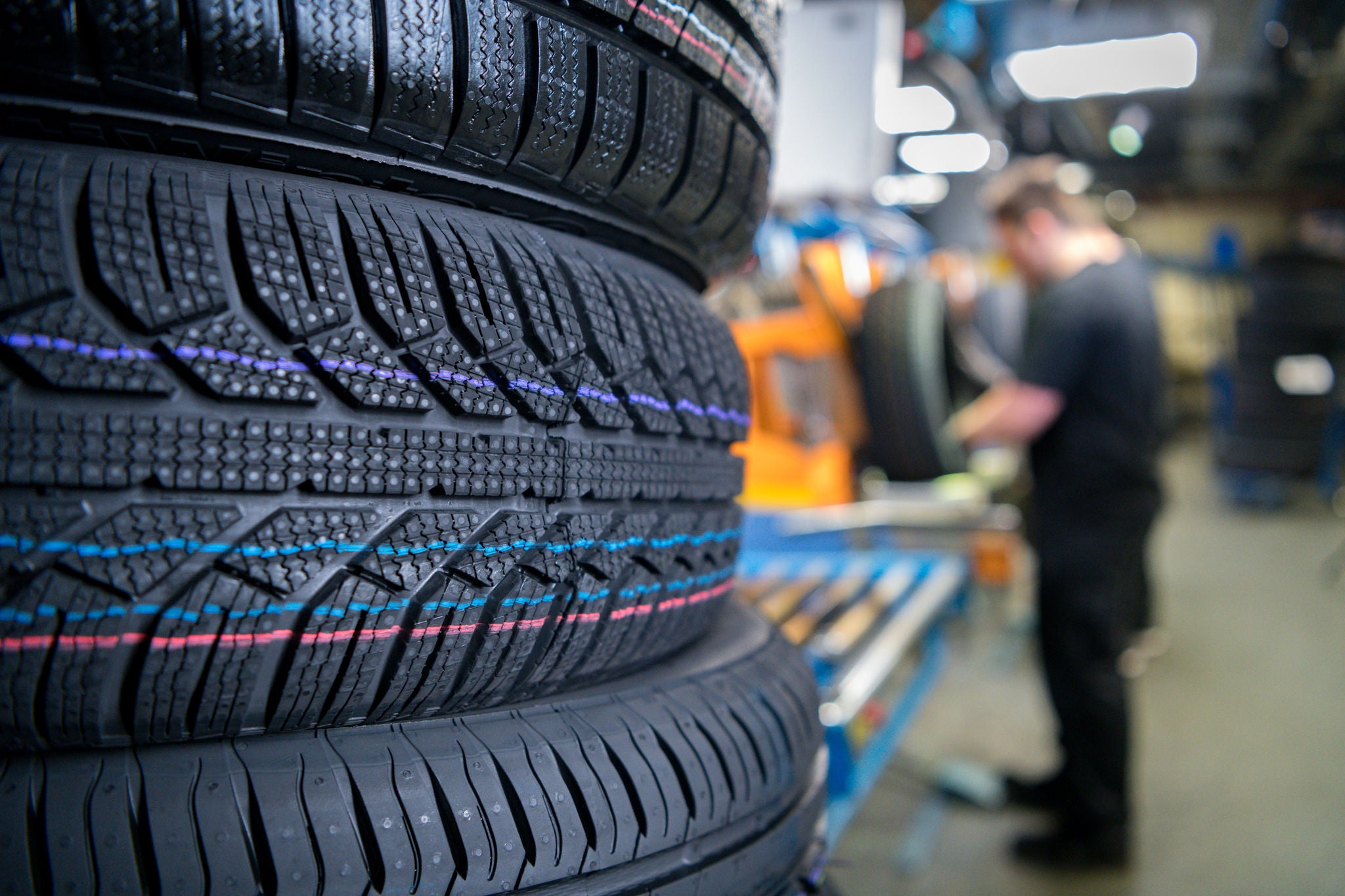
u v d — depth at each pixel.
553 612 0.69
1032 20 6.01
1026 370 2.17
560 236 0.77
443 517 0.62
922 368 3.00
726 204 0.88
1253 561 5.80
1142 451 2.13
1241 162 12.21
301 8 0.55
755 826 0.81
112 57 0.52
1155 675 3.72
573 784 0.66
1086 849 2.16
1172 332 12.20
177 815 0.54
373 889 0.56
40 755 0.55
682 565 0.82
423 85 0.60
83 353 0.50
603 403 0.72
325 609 0.58
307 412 0.56
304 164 0.62
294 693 0.59
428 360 0.60
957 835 2.34
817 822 0.96
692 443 0.84
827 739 1.51
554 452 0.68
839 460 3.04
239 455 0.54
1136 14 5.98
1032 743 2.92
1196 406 12.85
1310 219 12.97
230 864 0.53
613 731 0.72
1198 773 2.77
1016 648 3.84
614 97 0.70
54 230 0.51
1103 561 2.13
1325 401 7.30
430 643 0.63
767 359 2.93
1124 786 2.17
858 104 3.07
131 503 0.52
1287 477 7.46
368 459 0.58
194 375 0.53
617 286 0.77
